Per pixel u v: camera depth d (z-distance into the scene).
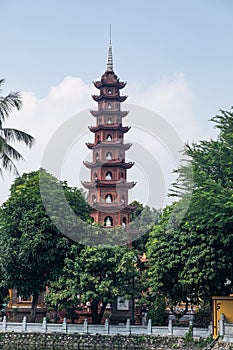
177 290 39.25
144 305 52.34
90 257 42.25
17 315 54.56
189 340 37.34
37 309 54.72
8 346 40.97
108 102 51.06
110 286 42.72
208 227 35.03
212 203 32.78
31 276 44.62
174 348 38.12
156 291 40.53
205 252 34.97
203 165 36.34
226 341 33.34
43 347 40.41
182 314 43.62
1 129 33.16
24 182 50.53
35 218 43.06
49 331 42.41
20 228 43.09
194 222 35.25
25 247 42.38
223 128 36.69
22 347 40.31
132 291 43.25
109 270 42.97
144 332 40.75
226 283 40.25
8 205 44.50
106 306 49.75
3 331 43.09
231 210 32.44
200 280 35.38
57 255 43.59
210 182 33.31
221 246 35.28
